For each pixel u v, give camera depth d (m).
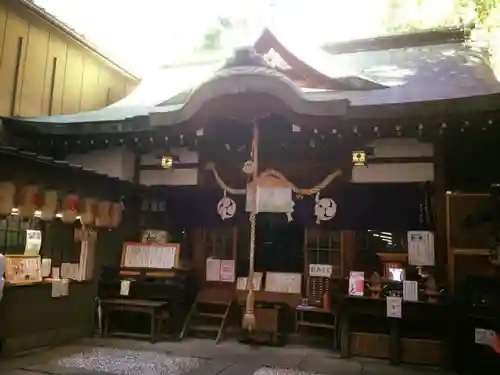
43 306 6.73
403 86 7.67
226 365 5.96
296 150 7.84
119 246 8.41
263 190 7.38
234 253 8.34
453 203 6.98
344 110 6.29
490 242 6.71
